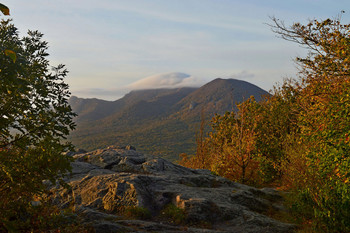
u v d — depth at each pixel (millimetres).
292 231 9484
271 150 19641
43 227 5762
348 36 9242
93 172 12633
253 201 12133
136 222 8438
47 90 5125
